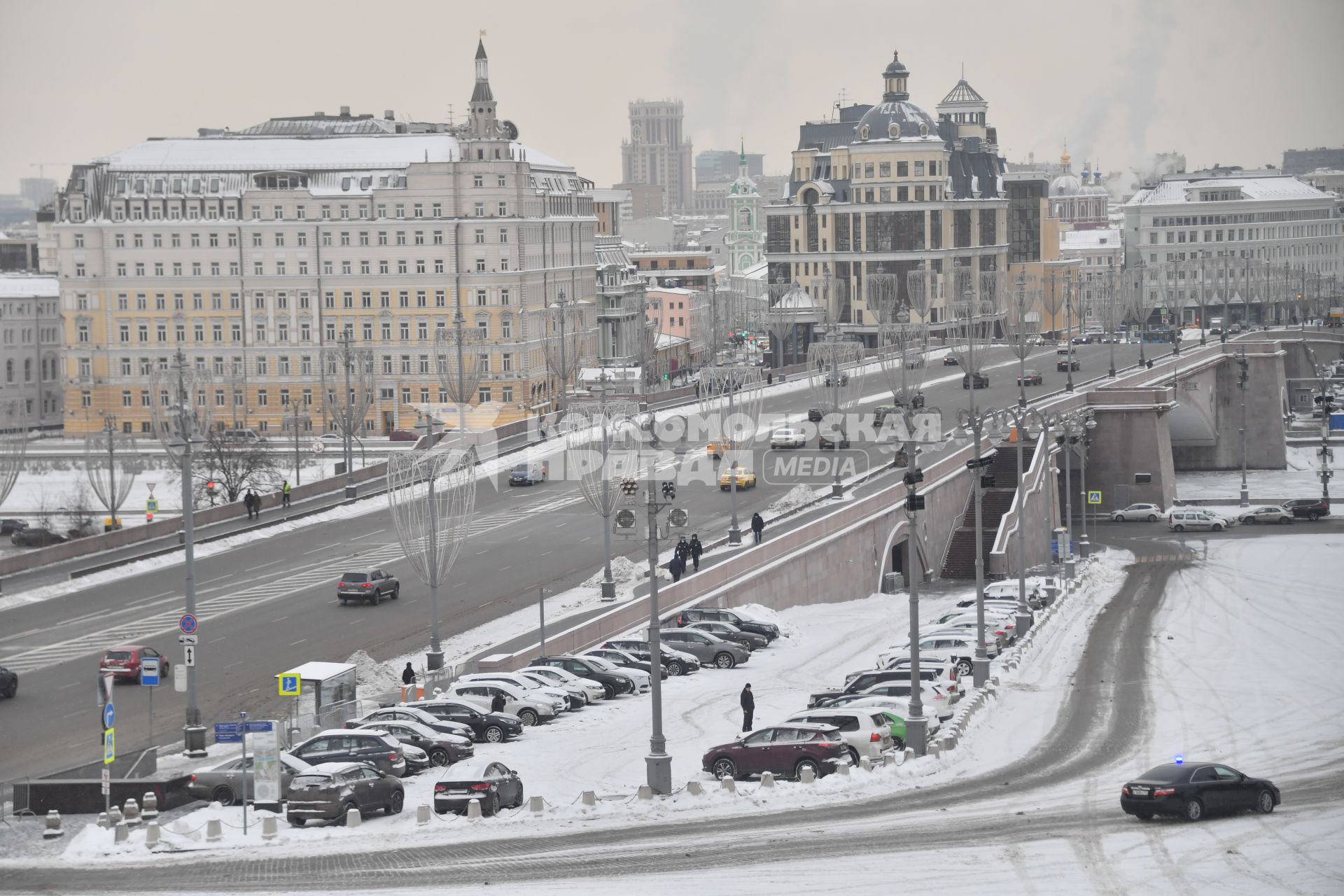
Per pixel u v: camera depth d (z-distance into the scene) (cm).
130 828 7181
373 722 8488
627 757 8469
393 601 13312
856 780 7638
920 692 8444
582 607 12612
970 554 17638
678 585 12594
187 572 8756
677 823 6931
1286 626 13362
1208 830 6725
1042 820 6912
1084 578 16050
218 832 6912
